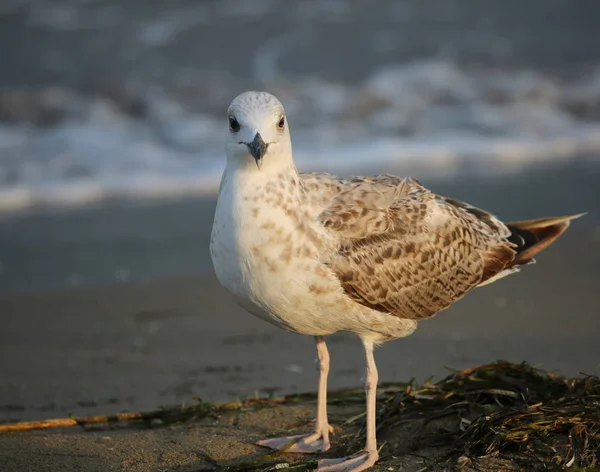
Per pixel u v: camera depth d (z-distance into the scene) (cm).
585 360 1036
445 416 832
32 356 1105
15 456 776
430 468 737
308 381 1007
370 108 2538
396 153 2194
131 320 1243
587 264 1462
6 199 1803
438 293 842
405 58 3008
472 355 1065
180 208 1800
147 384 1009
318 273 745
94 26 3075
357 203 795
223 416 884
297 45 3047
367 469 743
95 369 1061
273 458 772
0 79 2675
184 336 1177
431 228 830
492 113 2550
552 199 1786
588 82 2848
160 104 2458
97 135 2198
